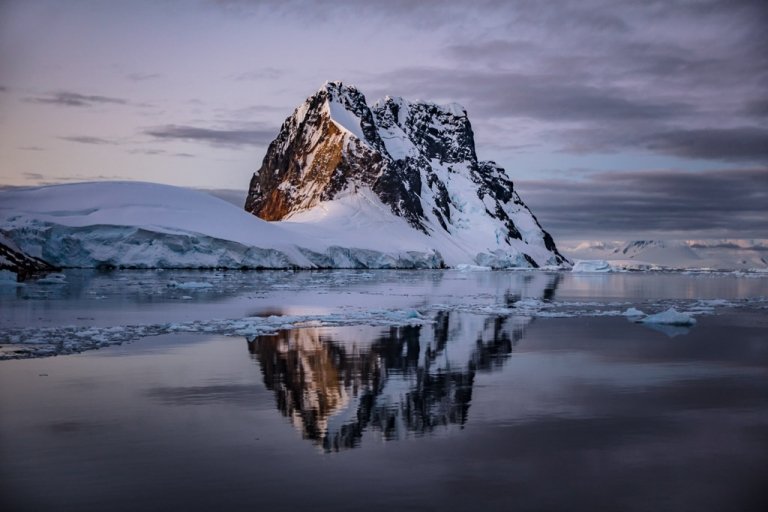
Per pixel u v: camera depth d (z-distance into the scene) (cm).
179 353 2850
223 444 1595
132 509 1238
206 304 5469
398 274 14275
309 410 1911
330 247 16362
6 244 10300
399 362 2705
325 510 1241
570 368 2603
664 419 1841
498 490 1337
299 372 2467
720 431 1733
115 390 2139
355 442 1622
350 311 5025
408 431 1714
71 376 2344
